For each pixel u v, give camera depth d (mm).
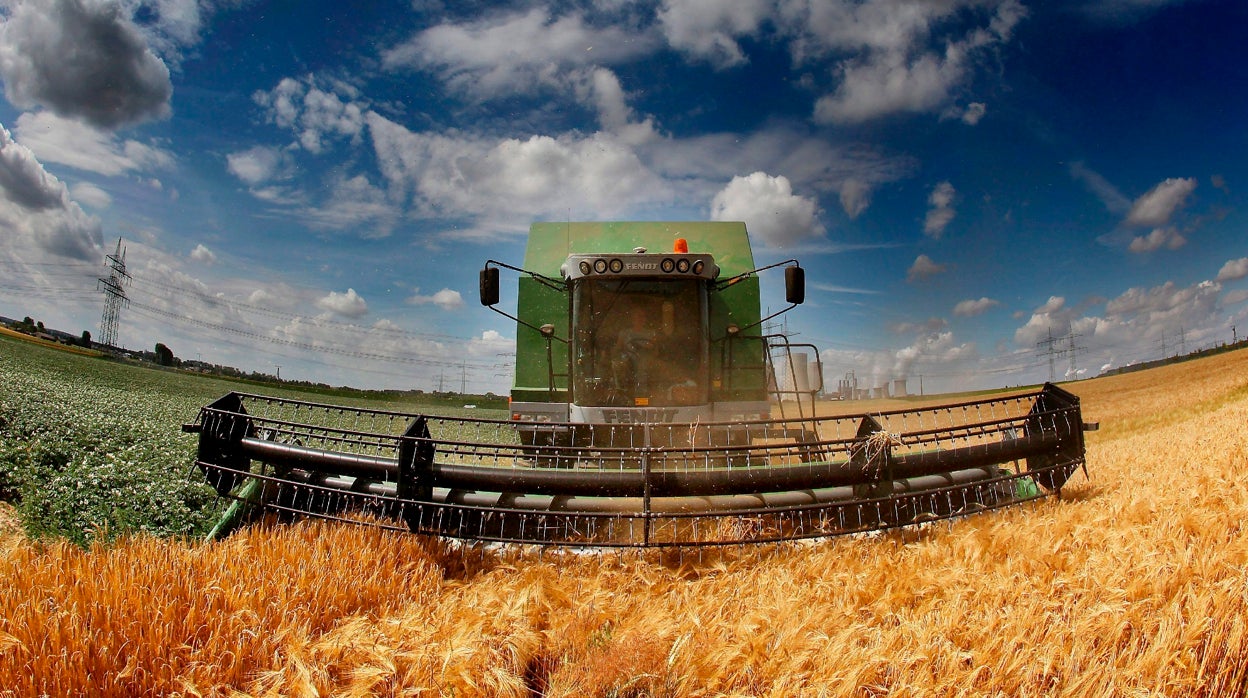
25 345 63438
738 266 10219
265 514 6488
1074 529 5742
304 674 3555
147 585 4422
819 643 3900
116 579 4352
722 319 9609
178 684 3623
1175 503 6562
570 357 8844
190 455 10016
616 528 6492
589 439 8594
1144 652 3652
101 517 6344
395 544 5766
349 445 8625
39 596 4195
